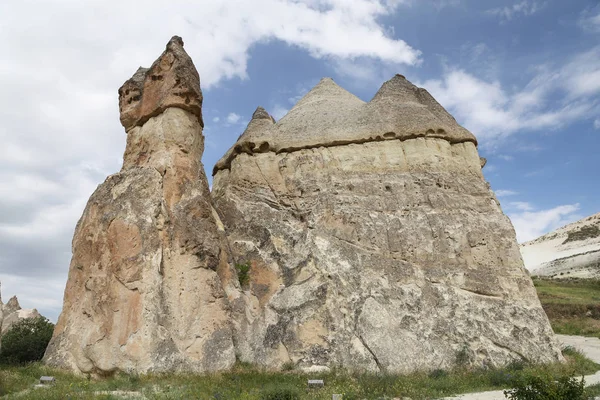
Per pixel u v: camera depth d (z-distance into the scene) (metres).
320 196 22.33
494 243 21.12
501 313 19.38
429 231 21.20
